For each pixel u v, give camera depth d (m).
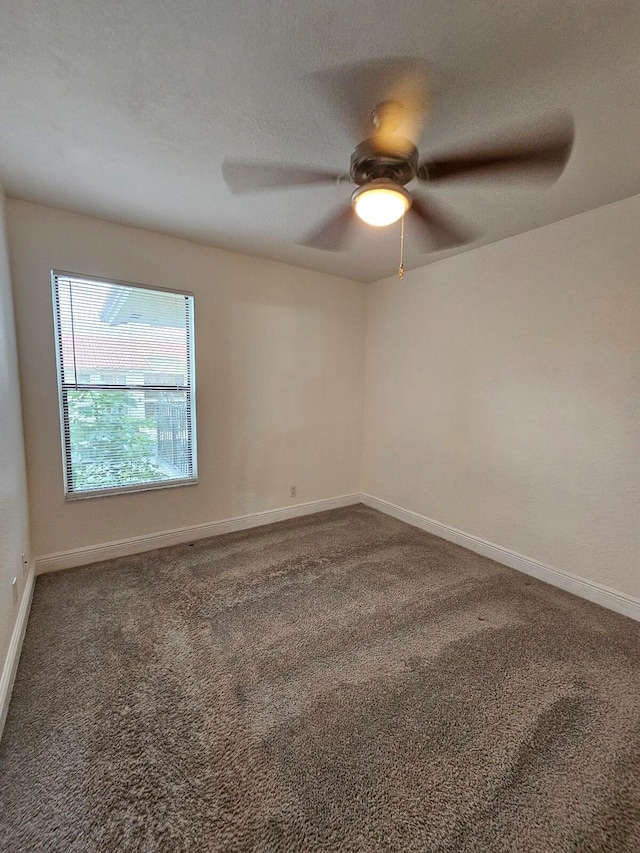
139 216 2.54
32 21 1.15
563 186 2.03
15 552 1.98
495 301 2.89
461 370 3.19
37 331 2.48
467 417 3.16
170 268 2.92
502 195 2.12
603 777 1.31
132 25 1.16
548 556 2.65
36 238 2.42
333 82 1.37
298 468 3.86
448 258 3.24
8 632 1.73
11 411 2.09
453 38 1.19
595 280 2.32
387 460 4.00
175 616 2.19
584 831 1.15
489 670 1.81
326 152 1.78
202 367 3.16
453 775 1.31
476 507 3.12
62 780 1.28
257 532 3.48
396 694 1.66
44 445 2.57
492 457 2.98
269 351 3.53
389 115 1.51
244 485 3.52
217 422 3.29
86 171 1.99
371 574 2.73
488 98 1.43
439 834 1.14
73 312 2.61
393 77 1.34
